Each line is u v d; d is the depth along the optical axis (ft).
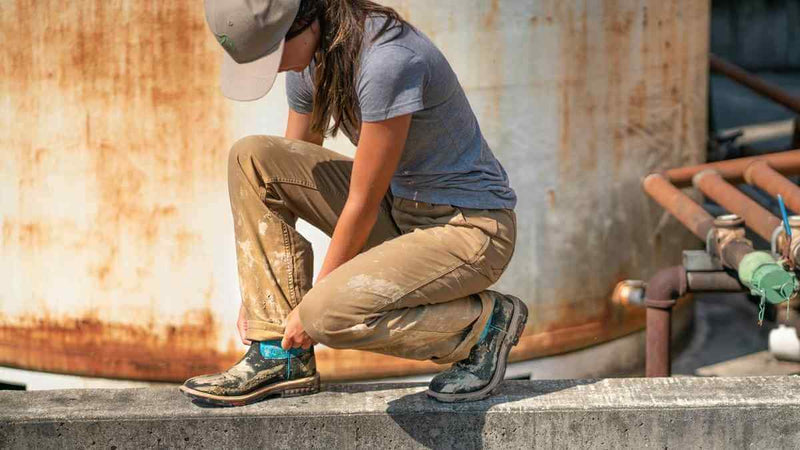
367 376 18.12
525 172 18.24
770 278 12.44
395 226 10.79
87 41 17.42
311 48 9.38
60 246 18.30
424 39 9.36
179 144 17.44
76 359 18.66
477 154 10.05
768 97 29.68
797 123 29.30
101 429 10.68
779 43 63.41
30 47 17.75
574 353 19.34
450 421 10.66
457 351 10.53
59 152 17.95
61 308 18.53
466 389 10.68
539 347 18.85
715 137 31.65
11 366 19.16
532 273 18.61
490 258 10.16
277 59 9.12
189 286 17.88
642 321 20.70
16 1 17.66
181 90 17.26
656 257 20.76
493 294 10.91
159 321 18.10
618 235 19.72
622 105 19.34
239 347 17.93
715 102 50.72
